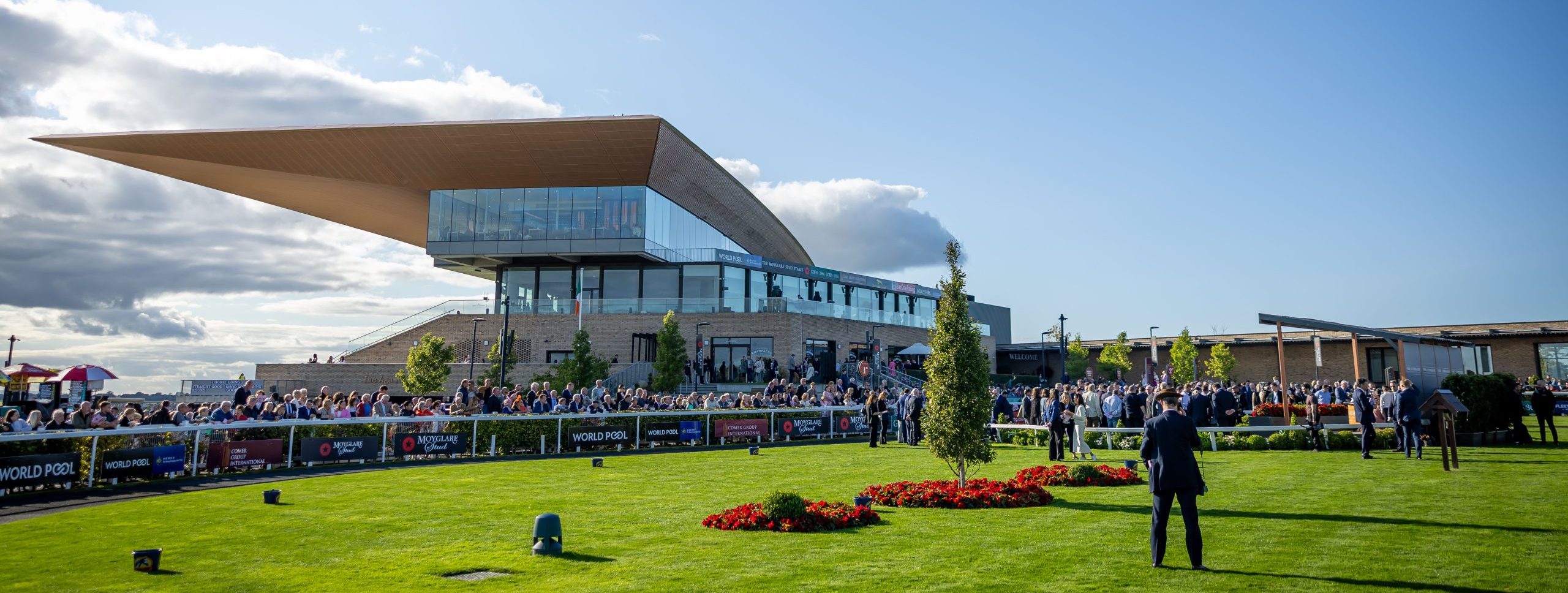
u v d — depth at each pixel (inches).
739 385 1676.9
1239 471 611.8
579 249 2004.2
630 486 570.6
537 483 586.9
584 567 314.3
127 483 597.0
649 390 1683.1
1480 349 2044.8
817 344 2000.5
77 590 285.9
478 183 2030.0
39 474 539.2
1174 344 2502.5
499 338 1953.7
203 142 1875.0
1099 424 924.0
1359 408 694.5
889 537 365.1
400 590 282.8
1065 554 325.7
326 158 1942.7
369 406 837.2
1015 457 796.6
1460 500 442.0
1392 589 265.6
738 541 361.1
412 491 546.9
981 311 3169.3
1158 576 287.7
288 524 416.5
